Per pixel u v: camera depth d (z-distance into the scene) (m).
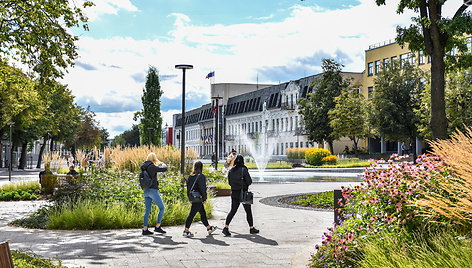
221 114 106.56
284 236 11.11
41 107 50.91
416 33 16.08
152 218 12.84
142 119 72.94
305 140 75.00
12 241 10.52
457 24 14.26
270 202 19.06
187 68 19.62
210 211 14.48
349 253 6.88
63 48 19.27
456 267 4.83
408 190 6.85
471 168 4.84
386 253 6.07
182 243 10.27
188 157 25.34
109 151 25.16
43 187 22.69
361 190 7.65
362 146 72.06
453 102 40.19
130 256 8.91
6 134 63.38
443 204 5.18
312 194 21.08
